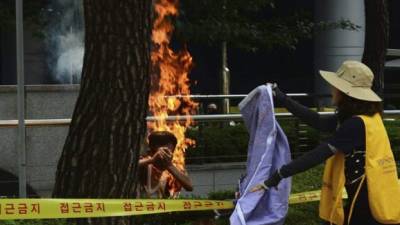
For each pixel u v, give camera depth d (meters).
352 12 39.59
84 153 10.32
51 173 16.36
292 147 20.05
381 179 8.80
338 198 8.93
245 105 10.20
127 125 10.32
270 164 9.80
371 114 9.01
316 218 13.66
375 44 18.55
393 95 35.19
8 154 16.02
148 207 9.97
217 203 10.55
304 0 45.47
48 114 16.91
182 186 13.13
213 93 44.41
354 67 9.12
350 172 8.91
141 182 12.76
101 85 10.24
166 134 13.13
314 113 10.01
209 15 23.64
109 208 9.62
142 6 10.30
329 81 9.17
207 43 24.95
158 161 12.77
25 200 9.02
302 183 15.94
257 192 9.58
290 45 26.33
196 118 17.89
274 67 53.94
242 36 24.59
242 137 19.69
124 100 10.26
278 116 19.12
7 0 23.66
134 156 10.52
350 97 8.98
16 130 16.06
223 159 19.08
